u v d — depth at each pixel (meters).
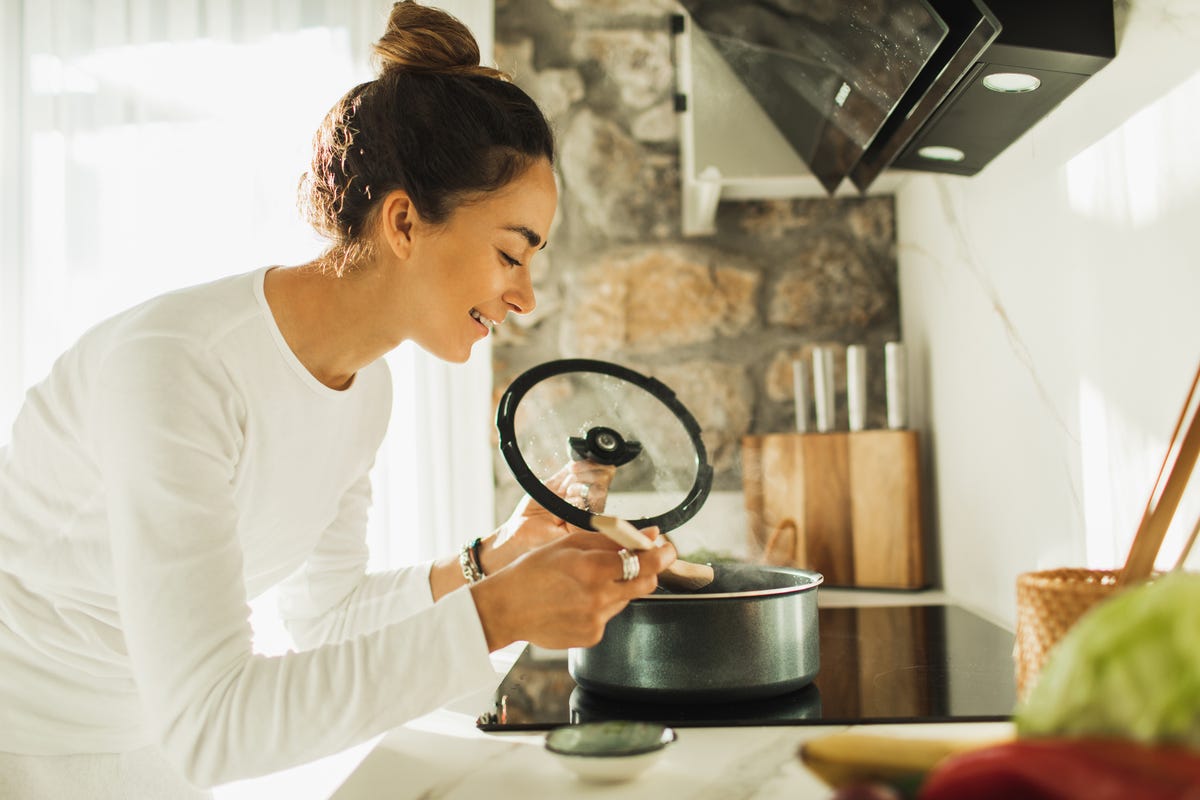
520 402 0.91
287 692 0.71
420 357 1.97
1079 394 1.12
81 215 2.04
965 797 0.42
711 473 0.92
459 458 1.98
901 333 1.94
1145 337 0.96
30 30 2.04
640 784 0.64
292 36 2.07
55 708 1.00
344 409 1.02
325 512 1.09
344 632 1.14
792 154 1.65
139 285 2.04
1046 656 0.70
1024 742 0.41
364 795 0.64
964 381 1.55
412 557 1.96
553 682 1.00
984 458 1.46
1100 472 1.07
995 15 0.98
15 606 0.98
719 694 0.83
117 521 0.76
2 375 2.01
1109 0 1.00
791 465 1.78
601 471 0.89
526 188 0.87
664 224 1.99
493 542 1.12
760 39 1.39
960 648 1.12
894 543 1.69
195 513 0.75
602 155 2.00
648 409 0.96
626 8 2.01
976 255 1.47
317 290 0.93
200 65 2.06
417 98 0.86
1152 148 0.93
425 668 0.71
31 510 0.97
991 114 1.19
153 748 1.08
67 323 2.03
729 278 1.97
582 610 0.72
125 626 0.74
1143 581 0.67
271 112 2.06
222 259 2.04
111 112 2.05
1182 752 0.38
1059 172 1.16
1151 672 0.41
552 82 2.01
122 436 0.77
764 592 0.83
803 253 1.97
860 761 0.50
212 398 0.82
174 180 2.05
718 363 1.97
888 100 1.15
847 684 0.93
